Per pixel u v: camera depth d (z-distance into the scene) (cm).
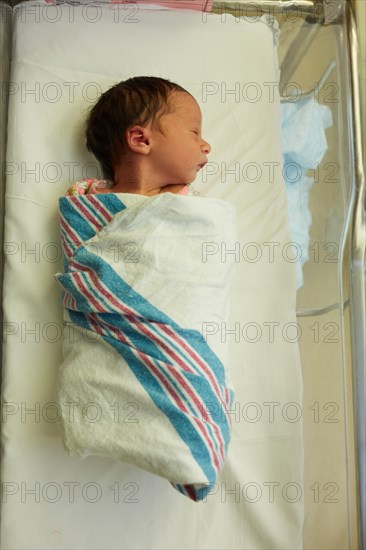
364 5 112
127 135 100
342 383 110
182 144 101
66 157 109
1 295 108
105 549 97
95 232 97
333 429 111
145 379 87
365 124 110
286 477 105
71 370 91
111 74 114
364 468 100
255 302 111
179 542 100
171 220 92
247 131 117
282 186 116
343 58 114
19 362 100
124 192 103
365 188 109
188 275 91
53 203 107
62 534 97
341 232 113
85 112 111
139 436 85
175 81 116
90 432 87
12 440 98
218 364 91
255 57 120
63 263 101
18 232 104
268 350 109
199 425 85
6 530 96
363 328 105
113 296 89
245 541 102
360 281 107
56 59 112
